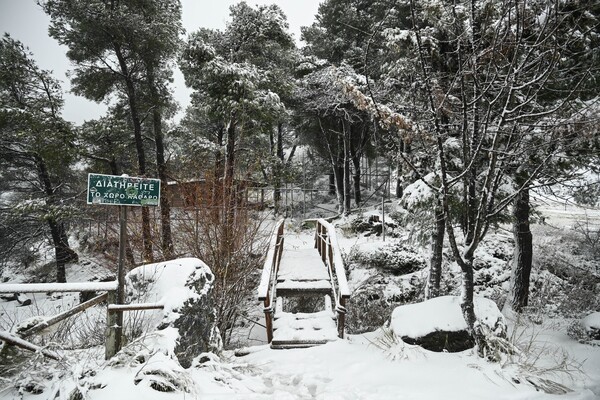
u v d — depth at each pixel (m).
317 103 19.05
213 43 13.78
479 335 4.27
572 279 9.48
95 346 3.83
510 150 4.45
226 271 6.36
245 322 8.09
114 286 3.26
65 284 3.10
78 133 12.77
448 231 4.34
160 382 2.77
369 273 10.73
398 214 17.70
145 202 3.36
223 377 3.42
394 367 4.01
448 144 6.31
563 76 4.82
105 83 13.78
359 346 4.75
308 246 14.48
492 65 4.26
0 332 2.66
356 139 23.75
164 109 15.24
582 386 3.62
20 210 13.37
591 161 6.37
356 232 16.94
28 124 11.83
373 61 11.45
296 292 6.21
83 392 2.48
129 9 13.18
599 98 3.89
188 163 11.13
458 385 3.60
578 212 15.87
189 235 7.17
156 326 3.39
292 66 17.31
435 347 4.34
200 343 3.79
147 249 7.69
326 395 3.38
